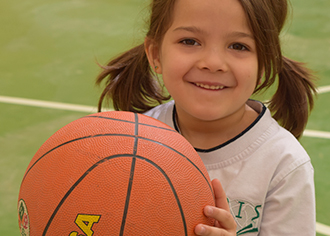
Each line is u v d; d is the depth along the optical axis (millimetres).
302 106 1583
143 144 917
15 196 2488
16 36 4992
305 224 1206
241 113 1338
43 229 861
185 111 1272
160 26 1254
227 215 938
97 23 5297
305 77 1563
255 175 1257
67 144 932
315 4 5703
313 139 3023
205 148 1357
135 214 833
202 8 1108
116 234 823
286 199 1211
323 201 2412
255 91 1389
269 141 1292
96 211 828
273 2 1221
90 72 4105
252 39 1163
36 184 906
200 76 1176
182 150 966
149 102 1732
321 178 2609
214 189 1042
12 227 2244
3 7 5844
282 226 1217
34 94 3740
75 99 3645
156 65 1388
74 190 851
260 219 1256
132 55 1628
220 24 1113
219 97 1198
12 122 3301
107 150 891
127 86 1663
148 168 877
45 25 5262
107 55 4434
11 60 4418
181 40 1183
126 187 846
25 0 6094
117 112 1041
